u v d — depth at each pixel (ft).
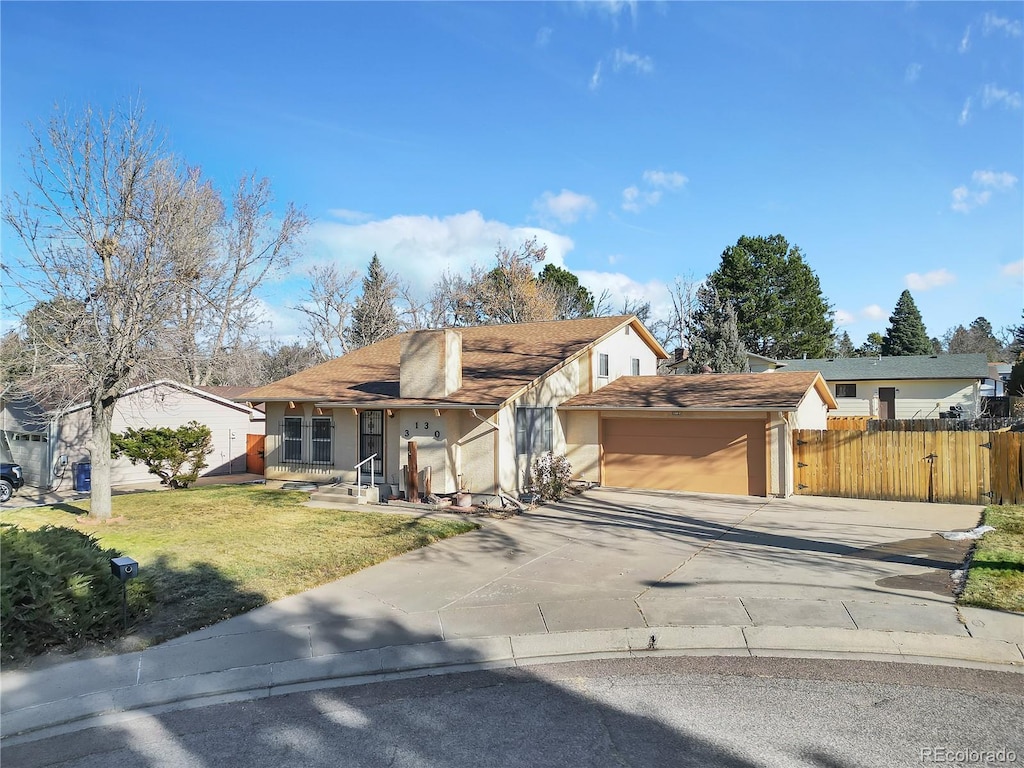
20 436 80.74
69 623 21.62
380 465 57.72
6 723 17.42
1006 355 244.22
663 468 58.23
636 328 74.43
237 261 65.87
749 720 17.37
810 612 24.97
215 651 21.99
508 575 30.81
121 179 41.19
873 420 85.81
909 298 215.72
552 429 59.31
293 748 16.28
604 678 20.31
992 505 48.06
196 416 85.35
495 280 156.04
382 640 23.02
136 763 15.70
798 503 50.72
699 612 25.27
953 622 23.57
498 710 18.24
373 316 149.28
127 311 41.42
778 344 159.53
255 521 43.52
